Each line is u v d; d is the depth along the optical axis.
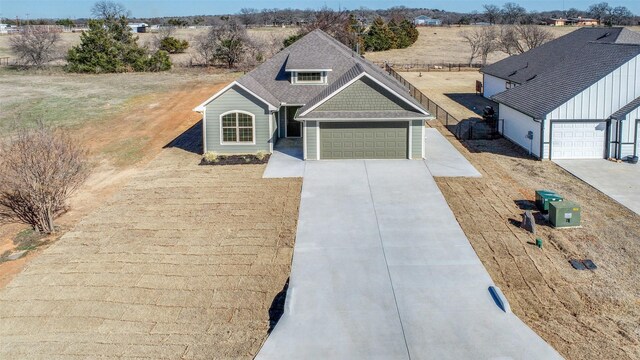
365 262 14.45
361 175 21.72
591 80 23.12
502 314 11.89
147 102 39.53
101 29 56.28
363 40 77.38
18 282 13.98
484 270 13.85
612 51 24.64
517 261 14.29
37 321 12.17
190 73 54.84
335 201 18.94
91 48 55.66
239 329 11.70
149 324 11.92
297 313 12.08
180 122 33.44
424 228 16.53
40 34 60.59
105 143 28.70
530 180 21.02
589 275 13.55
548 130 23.48
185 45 75.19
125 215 18.20
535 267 13.96
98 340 11.38
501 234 15.98
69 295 13.20
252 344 11.12
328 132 23.83
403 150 23.95
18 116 33.41
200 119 34.12
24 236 17.45
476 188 20.05
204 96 41.56
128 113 36.06
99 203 19.80
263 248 15.45
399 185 20.45
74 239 16.41
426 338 11.09
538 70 33.66
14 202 18.05
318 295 12.84
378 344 10.92
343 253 15.01
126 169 24.09
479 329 11.34
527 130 25.12
